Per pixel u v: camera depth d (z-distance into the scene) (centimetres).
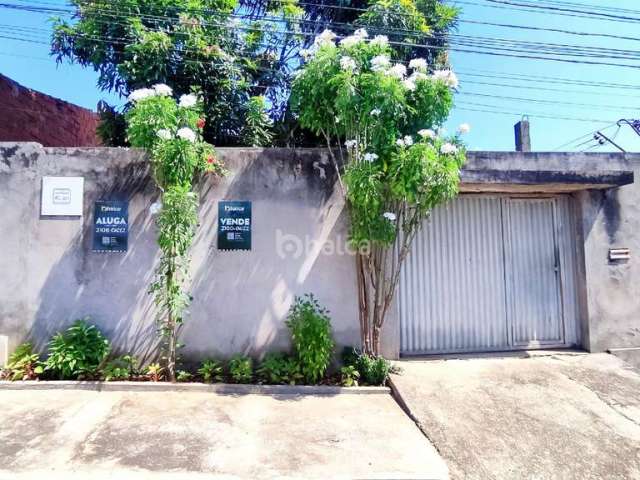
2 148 519
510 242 614
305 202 538
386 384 488
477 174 533
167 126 477
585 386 484
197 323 518
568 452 361
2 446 337
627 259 611
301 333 488
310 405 439
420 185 459
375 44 492
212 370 496
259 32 928
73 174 520
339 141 529
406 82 470
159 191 522
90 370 476
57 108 1047
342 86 458
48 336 505
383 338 548
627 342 600
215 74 816
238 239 528
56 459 321
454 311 596
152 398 445
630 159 616
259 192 534
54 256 513
